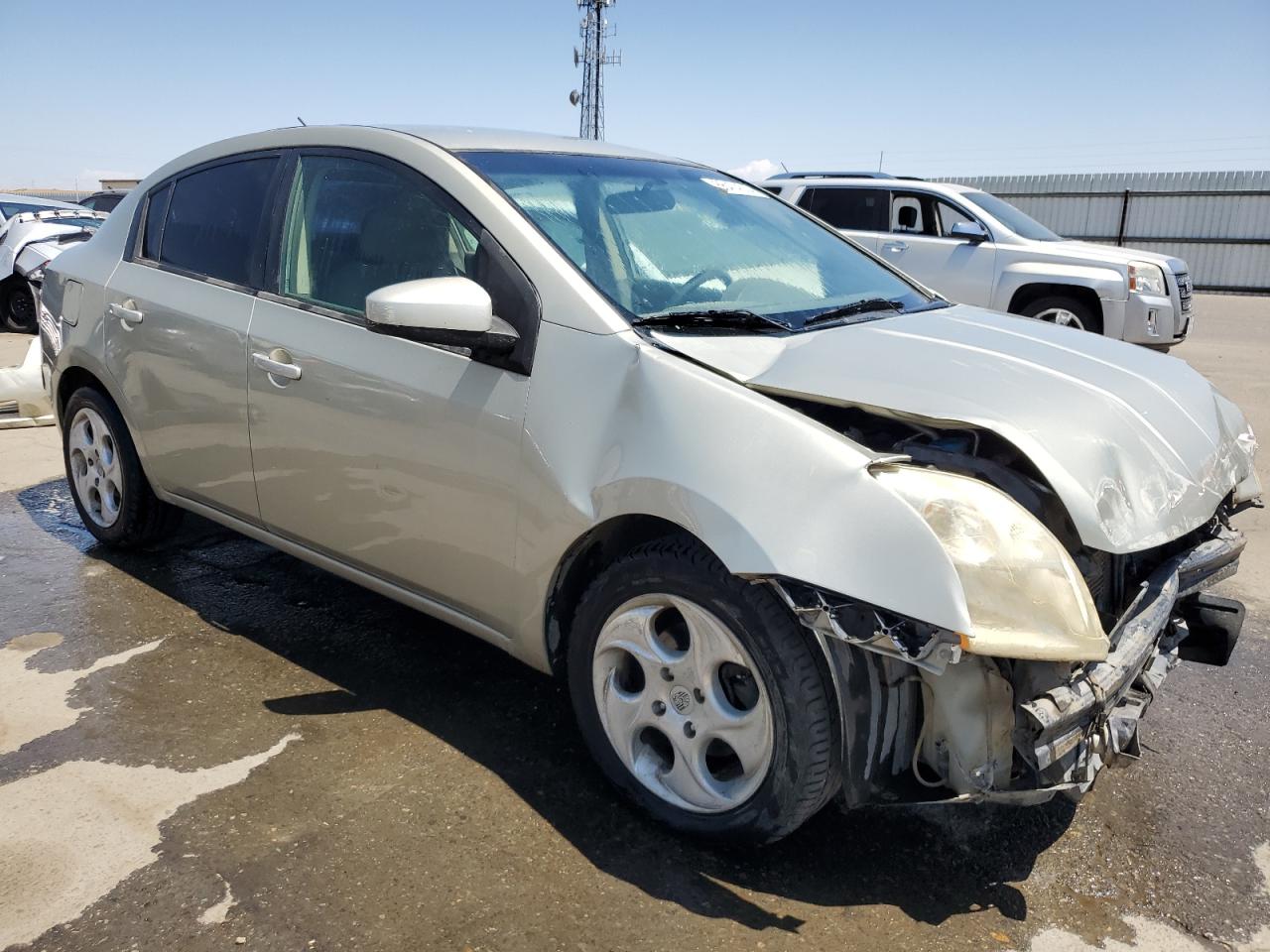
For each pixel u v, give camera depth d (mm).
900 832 2570
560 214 2789
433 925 2164
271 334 3119
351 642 3533
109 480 4133
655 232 2992
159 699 3102
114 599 3854
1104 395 2535
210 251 3492
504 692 3205
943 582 1933
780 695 2166
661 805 2465
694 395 2283
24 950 2062
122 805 2555
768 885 2338
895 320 2996
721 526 2131
